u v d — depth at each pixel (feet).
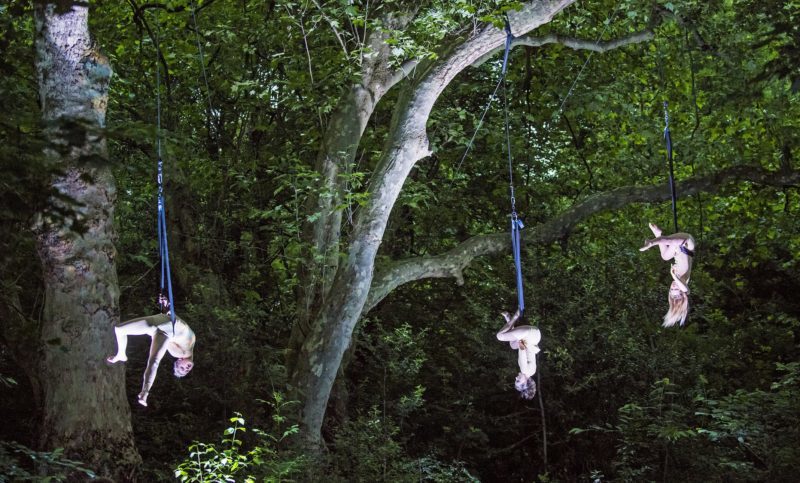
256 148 63.46
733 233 74.08
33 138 26.14
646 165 72.33
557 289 60.49
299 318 52.13
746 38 61.67
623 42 59.67
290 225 51.70
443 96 70.23
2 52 34.88
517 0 51.26
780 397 49.42
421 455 58.80
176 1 57.06
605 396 57.31
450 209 70.74
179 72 62.85
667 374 56.08
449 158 69.51
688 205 74.02
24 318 40.27
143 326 35.45
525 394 38.29
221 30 58.44
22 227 28.60
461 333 64.03
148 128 27.66
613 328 57.77
